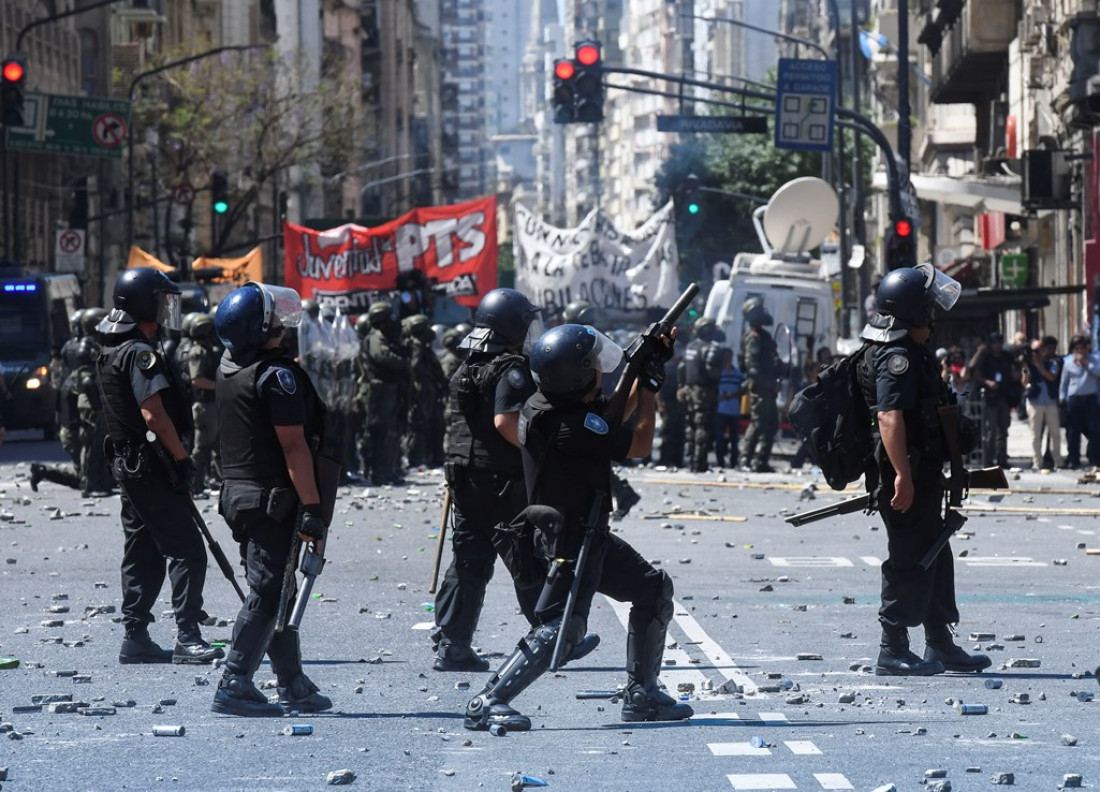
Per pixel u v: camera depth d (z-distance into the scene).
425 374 66.38
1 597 33.81
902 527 24.31
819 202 83.75
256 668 21.77
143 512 26.02
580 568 19.77
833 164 123.75
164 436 25.77
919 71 165.25
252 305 21.38
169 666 26.05
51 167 165.12
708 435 68.19
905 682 23.94
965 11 123.75
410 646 27.53
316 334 60.34
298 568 21.61
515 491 24.52
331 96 177.12
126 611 26.33
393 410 61.38
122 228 175.75
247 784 17.72
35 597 33.81
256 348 21.52
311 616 30.92
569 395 19.86
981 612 30.94
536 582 20.20
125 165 175.38
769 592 33.94
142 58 188.25
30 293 101.62
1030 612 30.92
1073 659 25.70
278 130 174.00
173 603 26.41
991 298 89.06
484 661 25.25
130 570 26.42
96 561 39.72
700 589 34.38
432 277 86.31
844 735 20.09
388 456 61.53
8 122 77.38
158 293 26.25
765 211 84.06
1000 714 21.42
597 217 87.69
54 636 28.92
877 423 24.19
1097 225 90.69
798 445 80.50
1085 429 68.75
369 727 20.89
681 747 19.42
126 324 26.23
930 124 171.00
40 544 43.22
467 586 24.98
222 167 170.88
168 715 21.80
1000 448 68.31
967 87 140.50
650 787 17.36
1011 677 24.25
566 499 19.84
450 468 24.75
